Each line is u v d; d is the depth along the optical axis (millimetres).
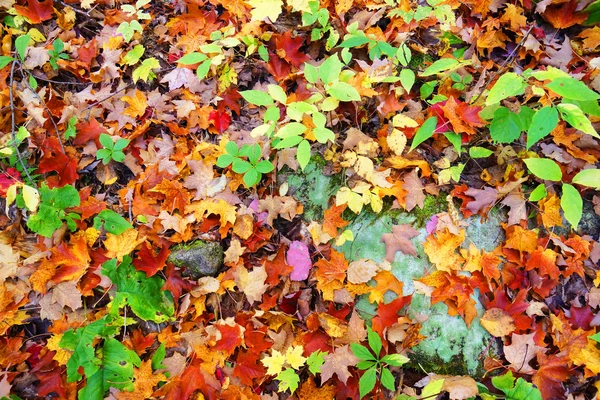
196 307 1111
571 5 1271
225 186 1184
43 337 1079
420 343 1112
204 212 1169
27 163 1176
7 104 1196
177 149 1229
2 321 1059
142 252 1105
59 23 1298
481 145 1225
